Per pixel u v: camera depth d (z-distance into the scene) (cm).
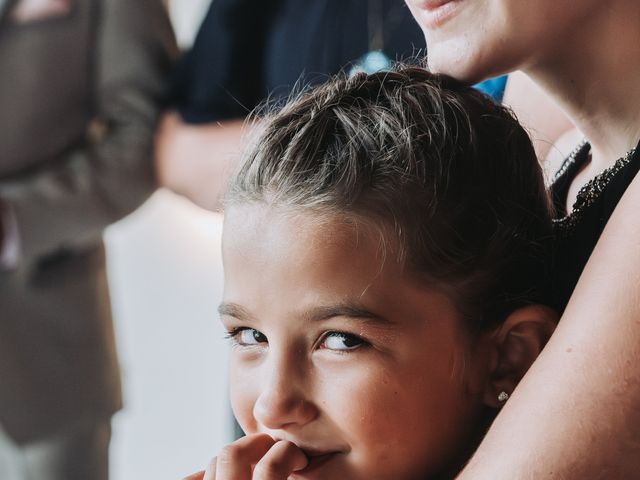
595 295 108
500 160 132
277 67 256
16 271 308
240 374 133
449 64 131
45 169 308
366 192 125
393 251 125
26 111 304
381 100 135
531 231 133
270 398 126
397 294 125
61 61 305
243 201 130
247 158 133
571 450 103
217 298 459
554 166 155
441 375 128
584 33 128
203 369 439
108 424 330
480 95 137
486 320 130
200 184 279
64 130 309
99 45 309
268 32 264
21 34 303
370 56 240
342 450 127
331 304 124
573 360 106
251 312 128
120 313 457
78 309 317
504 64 129
